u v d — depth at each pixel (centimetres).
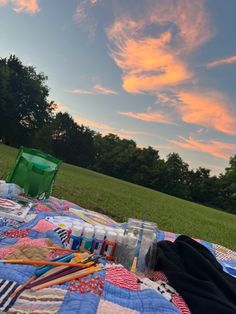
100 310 48
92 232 65
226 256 103
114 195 321
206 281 60
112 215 191
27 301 48
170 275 62
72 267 56
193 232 225
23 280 52
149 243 65
